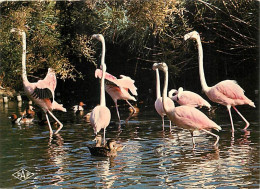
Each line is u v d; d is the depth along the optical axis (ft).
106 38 81.87
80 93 96.94
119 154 28.45
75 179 22.52
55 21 65.51
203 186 20.77
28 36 62.90
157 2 53.31
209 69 84.28
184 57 82.69
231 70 84.58
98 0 62.18
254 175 22.33
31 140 34.86
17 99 79.56
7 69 63.67
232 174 22.67
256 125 39.58
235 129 37.83
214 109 55.01
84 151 29.86
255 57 76.79
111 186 21.13
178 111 30.71
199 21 72.54
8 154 29.22
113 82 44.47
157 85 44.29
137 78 94.27
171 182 21.54
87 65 97.04
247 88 80.59
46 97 40.34
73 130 40.22
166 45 78.23
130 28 76.43
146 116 50.72
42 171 24.35
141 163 25.67
